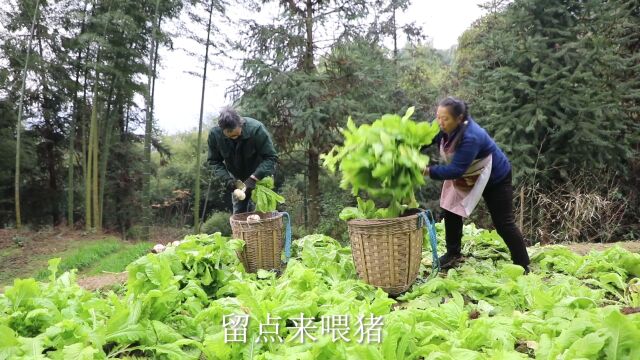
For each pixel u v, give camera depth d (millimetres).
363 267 3203
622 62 7270
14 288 2557
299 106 8750
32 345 2086
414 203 3314
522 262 3654
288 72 8883
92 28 10812
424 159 3020
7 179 12625
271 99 8984
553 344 2000
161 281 2656
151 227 14203
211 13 10508
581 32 7449
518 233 3604
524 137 7230
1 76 10945
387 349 2004
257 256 3762
